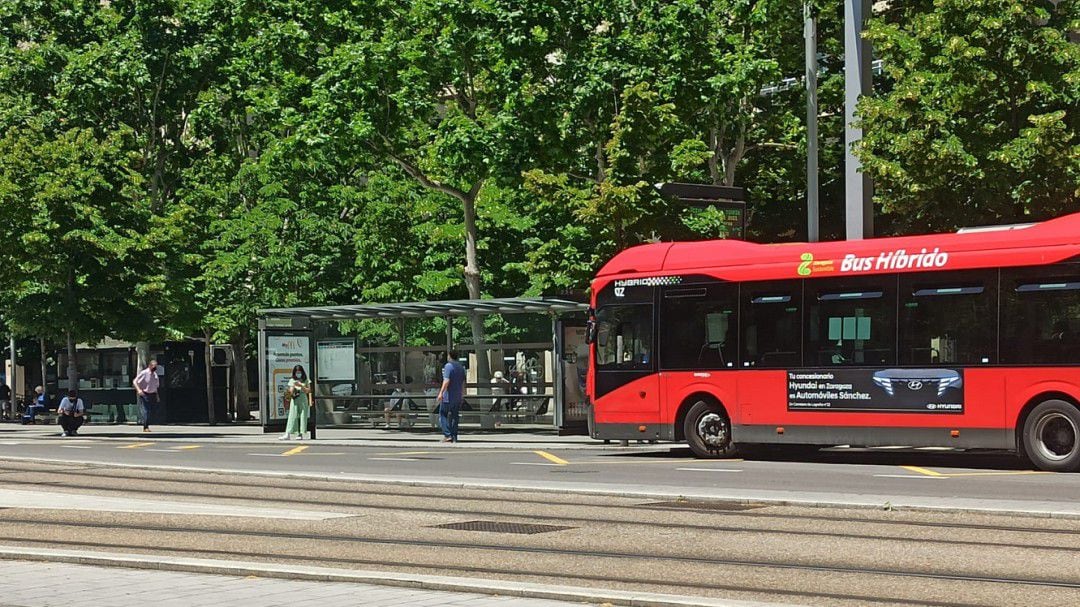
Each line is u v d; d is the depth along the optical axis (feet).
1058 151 88.07
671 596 32.83
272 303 158.92
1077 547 42.39
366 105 127.75
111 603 33.32
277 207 158.92
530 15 116.47
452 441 105.40
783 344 79.30
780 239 137.59
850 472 69.92
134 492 64.18
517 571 38.99
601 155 118.01
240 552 43.29
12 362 173.58
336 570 37.45
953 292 73.15
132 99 171.12
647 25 116.57
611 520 50.42
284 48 139.03
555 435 113.29
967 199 93.25
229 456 89.15
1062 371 69.26
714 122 120.47
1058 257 69.82
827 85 127.95
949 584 35.99
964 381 72.33
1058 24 93.76
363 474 70.79
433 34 125.39
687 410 84.02
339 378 126.62
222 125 172.76
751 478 66.69
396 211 146.20
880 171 92.38
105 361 166.40
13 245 136.46
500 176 118.01
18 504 57.88
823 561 40.11
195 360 165.37
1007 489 59.47
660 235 107.14
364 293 147.33
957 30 91.61
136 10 169.07
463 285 146.00
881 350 75.46
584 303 110.32
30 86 172.45
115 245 137.08
